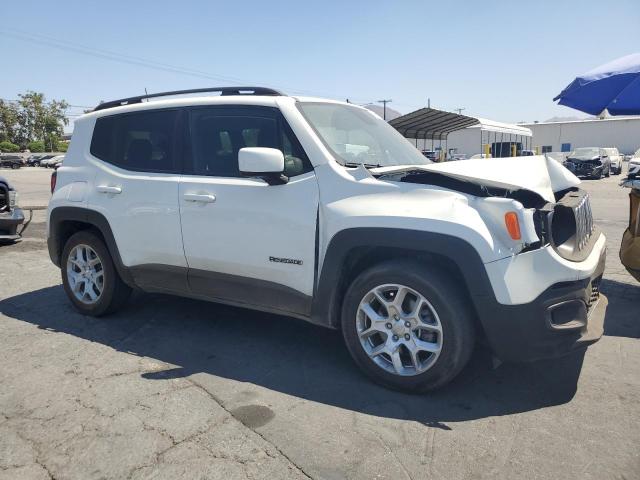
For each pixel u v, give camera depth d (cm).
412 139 2034
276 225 334
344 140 363
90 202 423
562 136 6009
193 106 384
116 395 306
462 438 259
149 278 404
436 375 293
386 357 315
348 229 304
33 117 8200
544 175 340
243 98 364
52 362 354
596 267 312
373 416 282
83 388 315
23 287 546
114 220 409
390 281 299
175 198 376
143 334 406
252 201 343
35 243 816
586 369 336
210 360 357
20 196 1719
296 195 328
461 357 288
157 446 254
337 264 313
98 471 236
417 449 251
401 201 296
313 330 412
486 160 357
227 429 269
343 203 311
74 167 444
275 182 329
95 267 442
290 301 339
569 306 287
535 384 316
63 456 247
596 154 2508
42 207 1299
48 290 533
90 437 262
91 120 444
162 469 237
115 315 450
